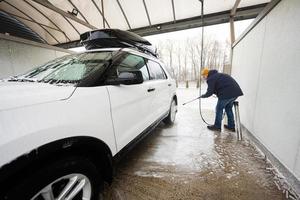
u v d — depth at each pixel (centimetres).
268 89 246
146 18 681
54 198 116
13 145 89
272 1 231
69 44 898
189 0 579
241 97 390
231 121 375
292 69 186
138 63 256
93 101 143
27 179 97
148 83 261
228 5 589
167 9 629
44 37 870
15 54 484
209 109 612
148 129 257
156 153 272
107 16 673
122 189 188
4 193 91
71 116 121
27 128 96
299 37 175
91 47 278
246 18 622
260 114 273
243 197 173
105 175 163
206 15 643
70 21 732
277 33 222
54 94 118
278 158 213
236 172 217
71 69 190
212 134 356
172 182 199
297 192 171
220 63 2783
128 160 250
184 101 794
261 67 274
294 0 185
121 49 228
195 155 264
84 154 138
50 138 105
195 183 197
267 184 192
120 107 178
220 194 178
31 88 127
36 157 98
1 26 674
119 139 177
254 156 258
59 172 111
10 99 98
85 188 135
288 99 193
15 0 618
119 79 170
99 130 146
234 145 301
